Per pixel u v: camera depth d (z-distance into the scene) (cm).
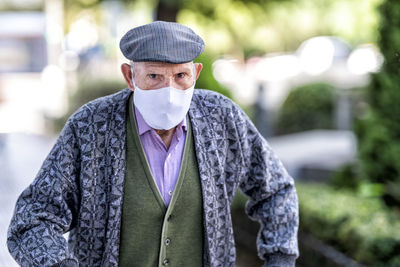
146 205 346
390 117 821
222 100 372
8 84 3059
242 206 1005
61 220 342
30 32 3378
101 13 2194
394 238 650
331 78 2620
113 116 349
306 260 823
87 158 342
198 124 360
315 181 1239
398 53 797
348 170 1013
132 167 348
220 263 373
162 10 1416
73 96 2067
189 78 336
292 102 2125
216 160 362
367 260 668
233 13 1423
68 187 345
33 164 1491
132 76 343
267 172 384
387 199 837
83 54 2830
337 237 758
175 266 358
